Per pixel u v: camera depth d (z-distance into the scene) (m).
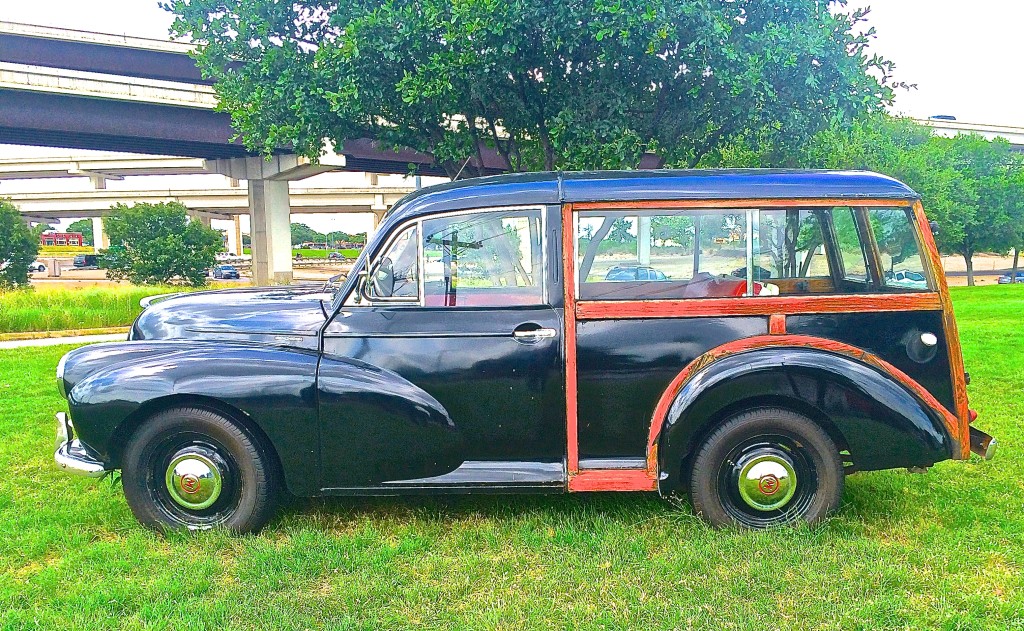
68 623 2.91
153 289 21.47
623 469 3.69
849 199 3.71
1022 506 4.02
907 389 3.59
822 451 3.62
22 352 11.26
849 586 3.12
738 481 3.67
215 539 3.62
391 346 3.73
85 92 28.48
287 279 40.09
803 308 3.66
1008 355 8.64
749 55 6.24
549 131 7.23
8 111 27.62
